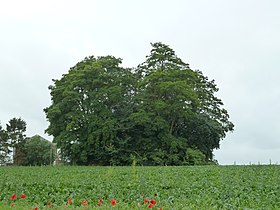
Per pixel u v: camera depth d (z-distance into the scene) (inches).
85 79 1932.8
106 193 529.7
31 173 975.6
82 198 487.2
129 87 2044.8
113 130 1843.0
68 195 511.2
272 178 710.5
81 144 1846.7
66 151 1909.4
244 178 718.5
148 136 1920.5
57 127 1929.1
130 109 1953.7
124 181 679.1
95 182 666.2
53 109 1873.8
